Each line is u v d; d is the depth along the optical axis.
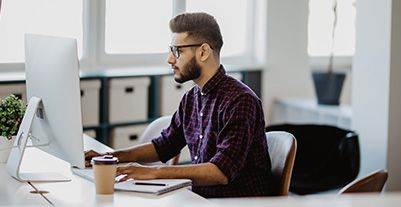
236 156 2.25
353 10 5.18
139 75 4.10
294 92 4.94
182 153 4.25
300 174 3.71
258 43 4.86
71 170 2.42
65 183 2.23
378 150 3.78
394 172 3.76
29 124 2.27
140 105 4.15
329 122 4.48
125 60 4.39
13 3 3.91
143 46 4.45
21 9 3.94
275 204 0.81
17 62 3.97
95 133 4.01
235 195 2.35
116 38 4.34
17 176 2.27
